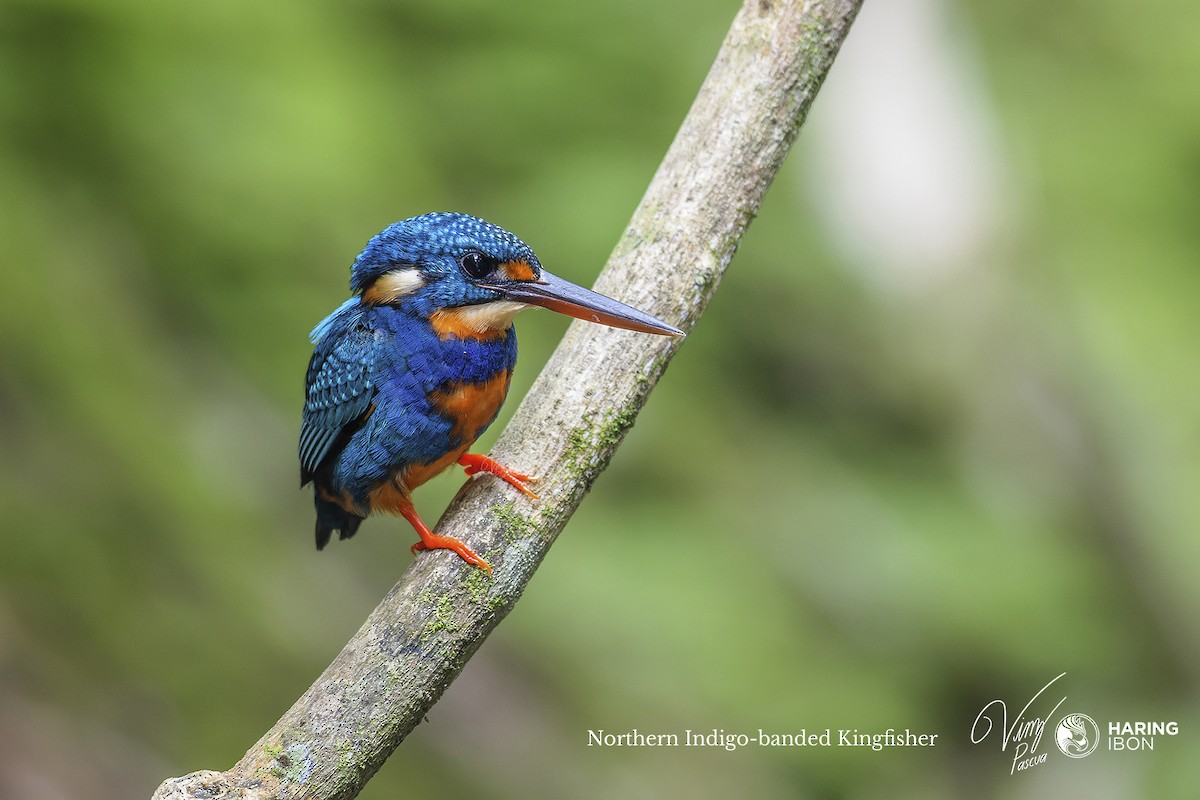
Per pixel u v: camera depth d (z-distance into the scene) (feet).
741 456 48.88
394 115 49.21
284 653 32.78
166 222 40.37
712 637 39.58
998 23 68.54
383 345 19.69
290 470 38.75
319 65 47.32
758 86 17.22
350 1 52.80
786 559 45.73
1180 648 50.19
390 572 38.73
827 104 62.80
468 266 19.38
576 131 51.98
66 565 29.68
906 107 62.23
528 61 53.47
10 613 27.96
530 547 16.11
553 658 37.83
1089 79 66.28
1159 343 58.44
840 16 17.26
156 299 39.04
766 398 53.98
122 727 27.96
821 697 39.68
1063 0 69.00
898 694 41.45
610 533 42.98
